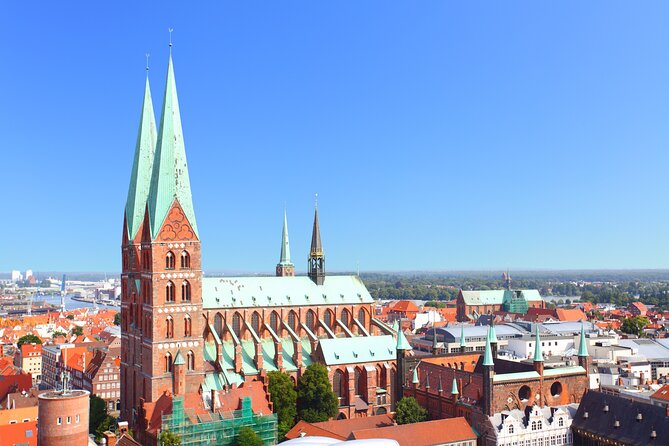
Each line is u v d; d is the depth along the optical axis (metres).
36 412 166.75
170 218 153.50
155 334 149.88
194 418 137.25
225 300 180.50
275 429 144.75
